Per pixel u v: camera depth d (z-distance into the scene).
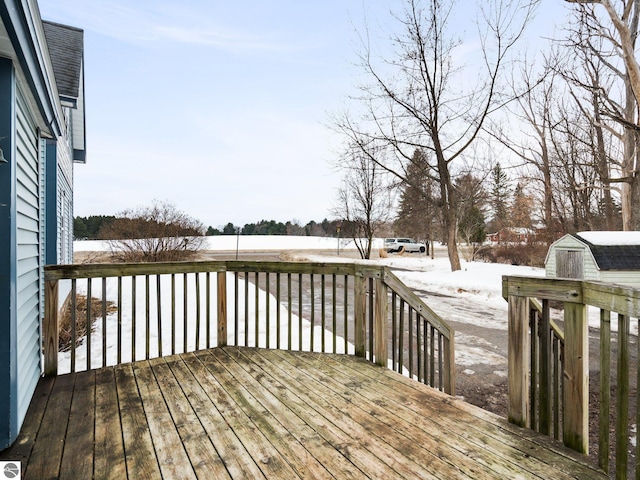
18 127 2.32
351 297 9.59
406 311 8.04
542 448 1.83
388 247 30.28
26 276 2.57
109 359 4.09
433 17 13.45
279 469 1.68
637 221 10.84
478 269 15.05
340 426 2.09
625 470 1.51
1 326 1.96
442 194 14.70
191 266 3.55
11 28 1.71
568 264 9.27
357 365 3.16
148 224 14.92
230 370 3.03
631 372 4.37
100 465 1.73
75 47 8.89
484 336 5.96
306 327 6.14
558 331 2.28
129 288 9.16
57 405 2.37
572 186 12.89
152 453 1.82
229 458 1.78
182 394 2.54
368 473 1.64
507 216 21.55
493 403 3.46
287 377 2.88
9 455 1.81
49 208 6.71
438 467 1.69
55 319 2.91
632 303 1.44
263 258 21.70
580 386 1.77
